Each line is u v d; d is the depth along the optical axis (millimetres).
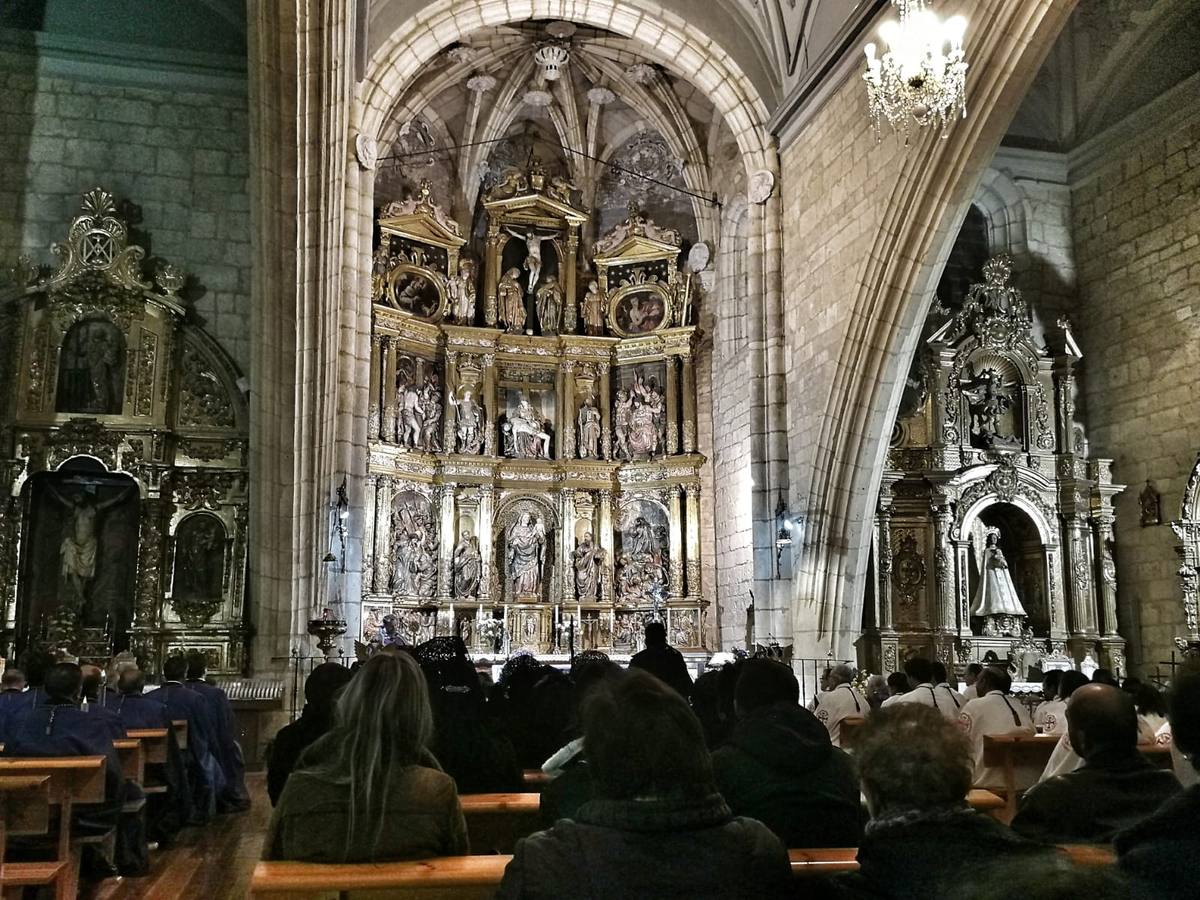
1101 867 1893
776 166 21031
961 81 13219
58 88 19234
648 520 24922
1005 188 22656
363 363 18859
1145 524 20312
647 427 25109
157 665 17797
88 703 8172
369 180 19266
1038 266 22266
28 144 18969
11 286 18375
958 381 20938
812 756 4176
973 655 20000
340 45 16578
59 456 18016
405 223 23672
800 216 20125
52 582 18125
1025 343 21250
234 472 18656
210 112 19734
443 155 25188
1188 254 19656
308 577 17484
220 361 18953
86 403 18406
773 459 20141
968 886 1925
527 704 7660
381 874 3436
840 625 18672
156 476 18234
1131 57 21016
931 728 3014
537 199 25125
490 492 24094
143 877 8055
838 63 18562
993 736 7688
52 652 9320
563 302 25578
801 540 19141
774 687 4496
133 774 7922
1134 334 20844
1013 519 21703
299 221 17297
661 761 2770
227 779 11250
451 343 24297
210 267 19328
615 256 25734
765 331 20641
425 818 3725
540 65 24172
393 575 22844
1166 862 2723
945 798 2904
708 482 24812
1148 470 20312
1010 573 21812
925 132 16078
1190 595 18859
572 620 23828
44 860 6430
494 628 23375
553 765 5340
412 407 23594
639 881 2637
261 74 16359
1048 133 22766
